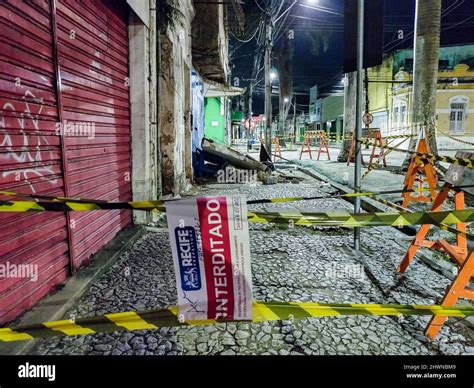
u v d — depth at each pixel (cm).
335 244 430
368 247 420
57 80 293
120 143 454
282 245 423
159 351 219
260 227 502
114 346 223
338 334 239
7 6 230
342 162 1576
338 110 4225
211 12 998
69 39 316
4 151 230
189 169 929
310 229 495
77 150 333
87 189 357
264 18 1555
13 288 239
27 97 253
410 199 598
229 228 149
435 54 1022
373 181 948
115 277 326
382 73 3045
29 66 256
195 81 1088
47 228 280
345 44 382
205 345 225
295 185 940
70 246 315
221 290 152
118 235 443
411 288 308
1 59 225
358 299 288
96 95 379
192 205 148
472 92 2595
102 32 394
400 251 405
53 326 156
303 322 253
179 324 154
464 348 226
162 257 378
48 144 282
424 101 1045
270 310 161
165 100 655
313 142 3803
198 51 1021
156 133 550
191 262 150
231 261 150
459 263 269
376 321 256
